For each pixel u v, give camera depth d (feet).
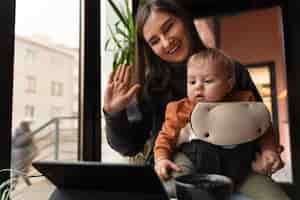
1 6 2.51
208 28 4.61
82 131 4.11
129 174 1.44
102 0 4.38
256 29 6.09
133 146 3.54
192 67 3.18
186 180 1.80
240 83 3.16
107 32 4.29
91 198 1.56
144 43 3.67
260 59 5.96
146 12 3.65
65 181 1.64
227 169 2.76
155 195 1.47
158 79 3.53
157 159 2.96
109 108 3.41
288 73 4.47
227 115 2.85
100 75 4.24
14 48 2.66
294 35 4.42
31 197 2.40
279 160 2.84
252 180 2.71
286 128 4.33
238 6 4.58
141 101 3.54
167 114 3.24
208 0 4.56
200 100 3.08
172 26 3.52
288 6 4.48
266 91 5.02
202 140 2.90
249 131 2.83
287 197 2.71
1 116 2.50
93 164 1.51
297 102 4.32
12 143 2.64
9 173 2.45
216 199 1.63
